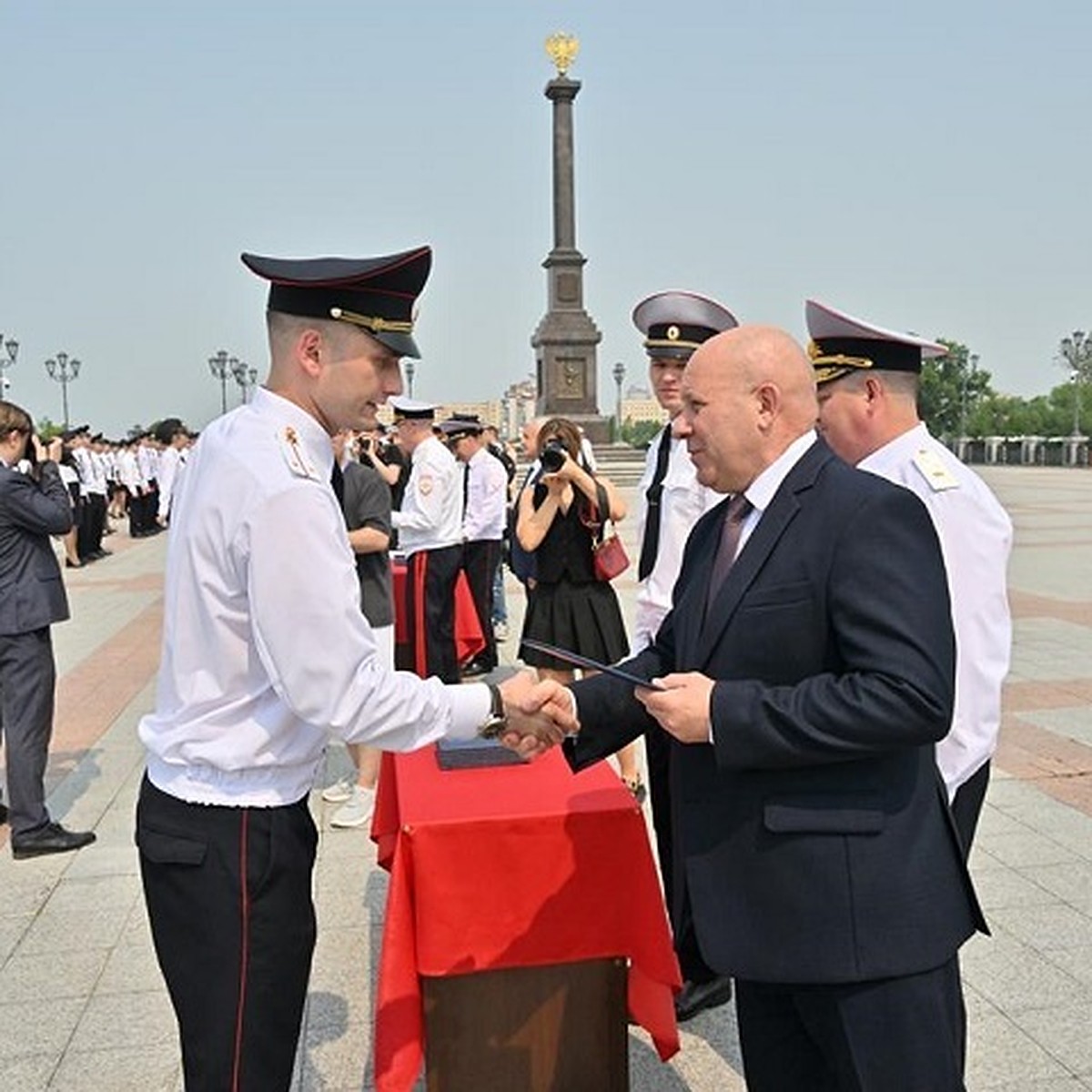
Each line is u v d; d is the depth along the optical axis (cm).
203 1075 217
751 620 204
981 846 475
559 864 258
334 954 390
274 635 202
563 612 538
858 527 197
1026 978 364
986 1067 316
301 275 217
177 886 215
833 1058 210
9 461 486
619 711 241
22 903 440
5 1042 338
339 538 210
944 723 190
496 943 258
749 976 203
